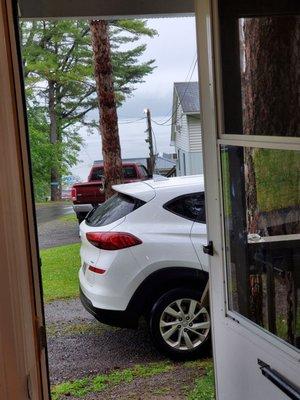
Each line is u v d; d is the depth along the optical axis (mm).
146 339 4457
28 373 940
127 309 3703
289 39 1718
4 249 874
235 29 1958
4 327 875
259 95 1869
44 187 19188
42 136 18750
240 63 1959
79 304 5727
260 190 1921
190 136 15930
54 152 19016
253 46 1886
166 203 3814
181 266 3734
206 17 2096
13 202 904
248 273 2033
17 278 901
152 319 3797
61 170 19500
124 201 3930
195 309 3830
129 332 4660
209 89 2139
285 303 1806
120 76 18750
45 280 7016
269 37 1804
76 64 18203
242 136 1956
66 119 19641
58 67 17812
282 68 1747
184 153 16781
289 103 1706
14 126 980
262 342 1873
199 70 2230
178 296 3783
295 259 1752
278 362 1766
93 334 4660
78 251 8984
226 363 2213
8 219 885
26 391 928
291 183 1719
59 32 17484
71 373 3859
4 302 873
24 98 1171
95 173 12219
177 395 3430
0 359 875
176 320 3830
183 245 3723
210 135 2188
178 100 17047
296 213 1723
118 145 9031
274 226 1858
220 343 2262
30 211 1126
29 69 17234
